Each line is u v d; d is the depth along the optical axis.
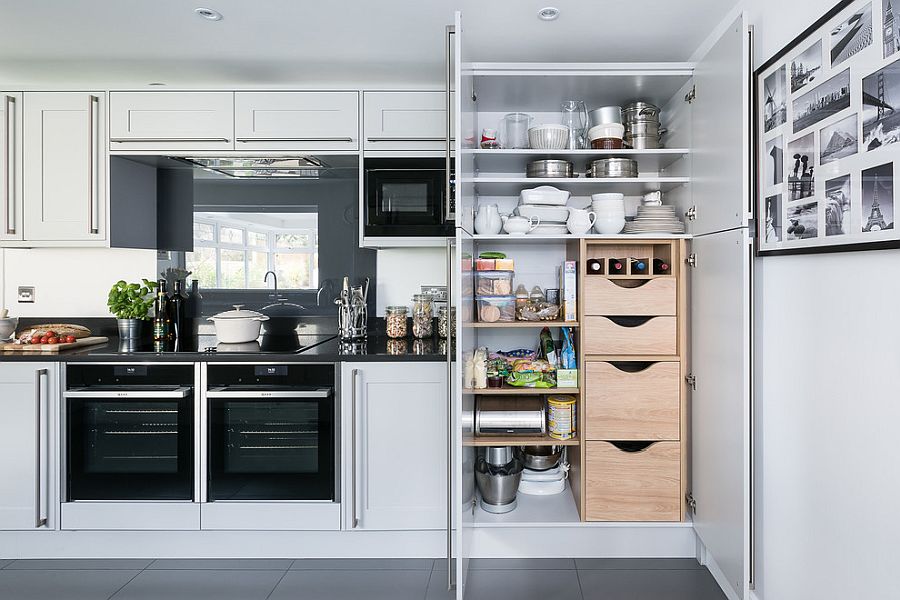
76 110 2.53
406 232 2.56
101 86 2.55
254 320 2.66
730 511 1.84
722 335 1.89
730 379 1.83
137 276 2.89
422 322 2.74
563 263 2.45
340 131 2.55
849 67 1.33
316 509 2.24
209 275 2.90
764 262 1.80
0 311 2.47
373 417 2.25
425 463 2.25
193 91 2.54
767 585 1.80
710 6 1.98
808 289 1.55
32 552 2.29
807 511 1.57
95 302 2.89
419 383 2.24
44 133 2.54
